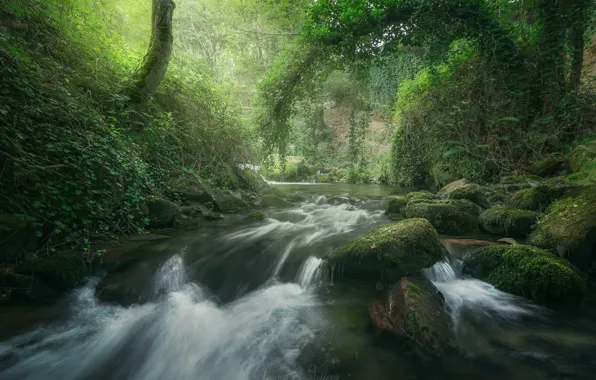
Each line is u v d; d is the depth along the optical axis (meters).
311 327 2.91
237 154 8.88
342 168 17.53
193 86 7.72
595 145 5.88
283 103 8.62
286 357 2.51
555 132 7.05
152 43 6.22
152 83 6.13
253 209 7.72
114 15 7.59
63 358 2.44
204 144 7.88
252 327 2.95
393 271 3.53
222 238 4.99
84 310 3.04
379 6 7.64
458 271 3.96
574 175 5.55
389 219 6.55
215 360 2.53
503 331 2.73
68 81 4.37
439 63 8.02
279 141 9.06
